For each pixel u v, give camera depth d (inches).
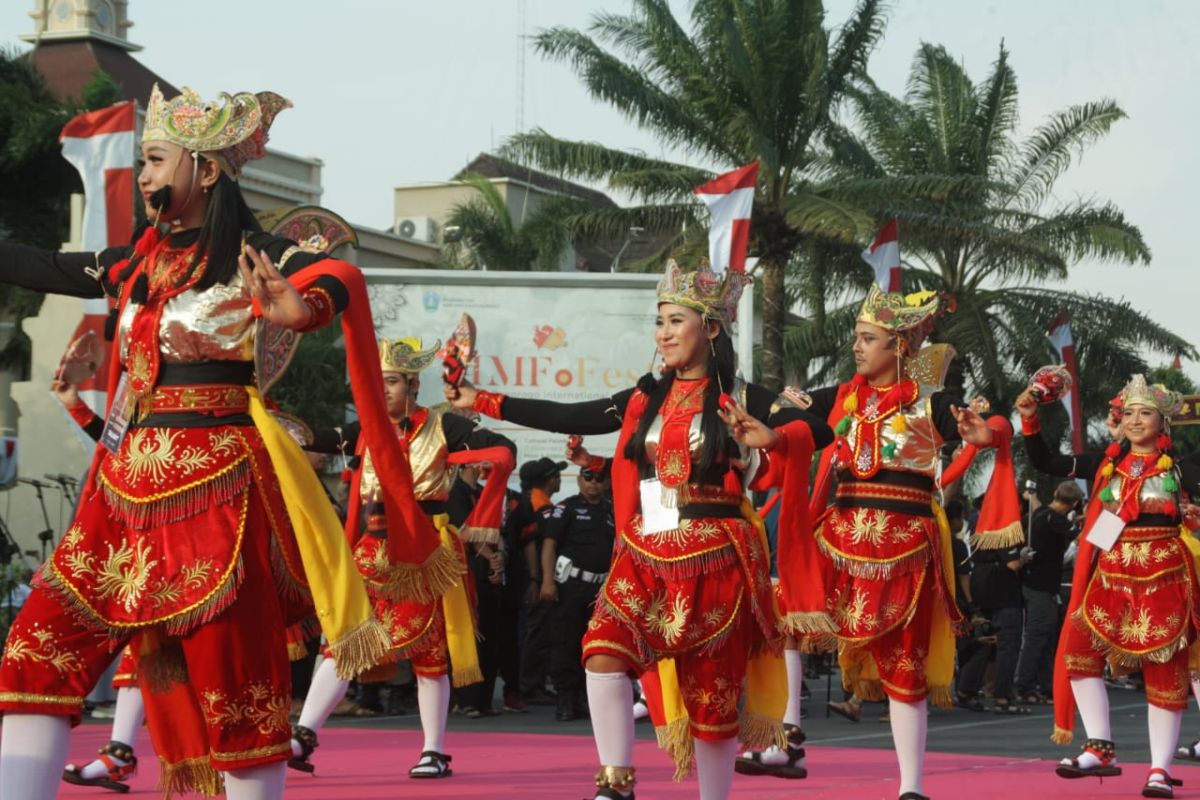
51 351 838.5
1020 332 1244.5
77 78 1519.4
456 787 304.8
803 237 1134.4
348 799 285.3
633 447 228.7
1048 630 634.8
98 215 484.4
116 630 166.4
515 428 743.1
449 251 1461.6
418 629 317.4
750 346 715.4
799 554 232.8
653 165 1171.9
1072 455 348.5
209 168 176.6
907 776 281.3
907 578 283.6
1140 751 456.8
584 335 765.3
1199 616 336.5
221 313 171.9
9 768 160.9
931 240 1173.1
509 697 563.5
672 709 235.5
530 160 1159.0
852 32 1123.9
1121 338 1278.3
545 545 528.1
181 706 183.6
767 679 230.7
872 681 302.7
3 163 1173.1
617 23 1114.7
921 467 289.7
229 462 169.6
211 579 165.2
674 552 219.1
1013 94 1240.8
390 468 185.6
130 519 167.3
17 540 812.6
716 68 1111.6
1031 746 467.2
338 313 169.6
